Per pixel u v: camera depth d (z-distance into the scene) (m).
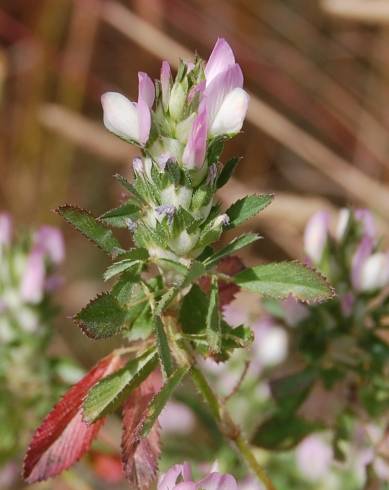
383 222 0.56
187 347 0.30
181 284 0.29
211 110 0.29
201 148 0.28
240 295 0.47
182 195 0.29
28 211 0.61
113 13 0.60
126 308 0.29
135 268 0.29
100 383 0.30
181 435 0.41
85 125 0.58
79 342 0.55
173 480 0.29
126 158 0.57
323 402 0.37
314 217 0.36
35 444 0.30
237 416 0.40
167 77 0.29
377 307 0.36
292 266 0.30
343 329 0.36
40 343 0.40
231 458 0.39
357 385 0.37
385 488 0.37
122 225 0.29
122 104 0.29
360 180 0.57
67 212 0.29
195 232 0.29
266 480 0.32
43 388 0.40
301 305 0.36
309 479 0.40
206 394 0.31
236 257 0.31
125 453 0.30
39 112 0.60
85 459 0.40
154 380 0.31
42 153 0.61
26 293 0.40
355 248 0.36
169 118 0.29
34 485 0.42
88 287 0.59
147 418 0.29
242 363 0.40
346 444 0.38
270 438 0.37
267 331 0.39
